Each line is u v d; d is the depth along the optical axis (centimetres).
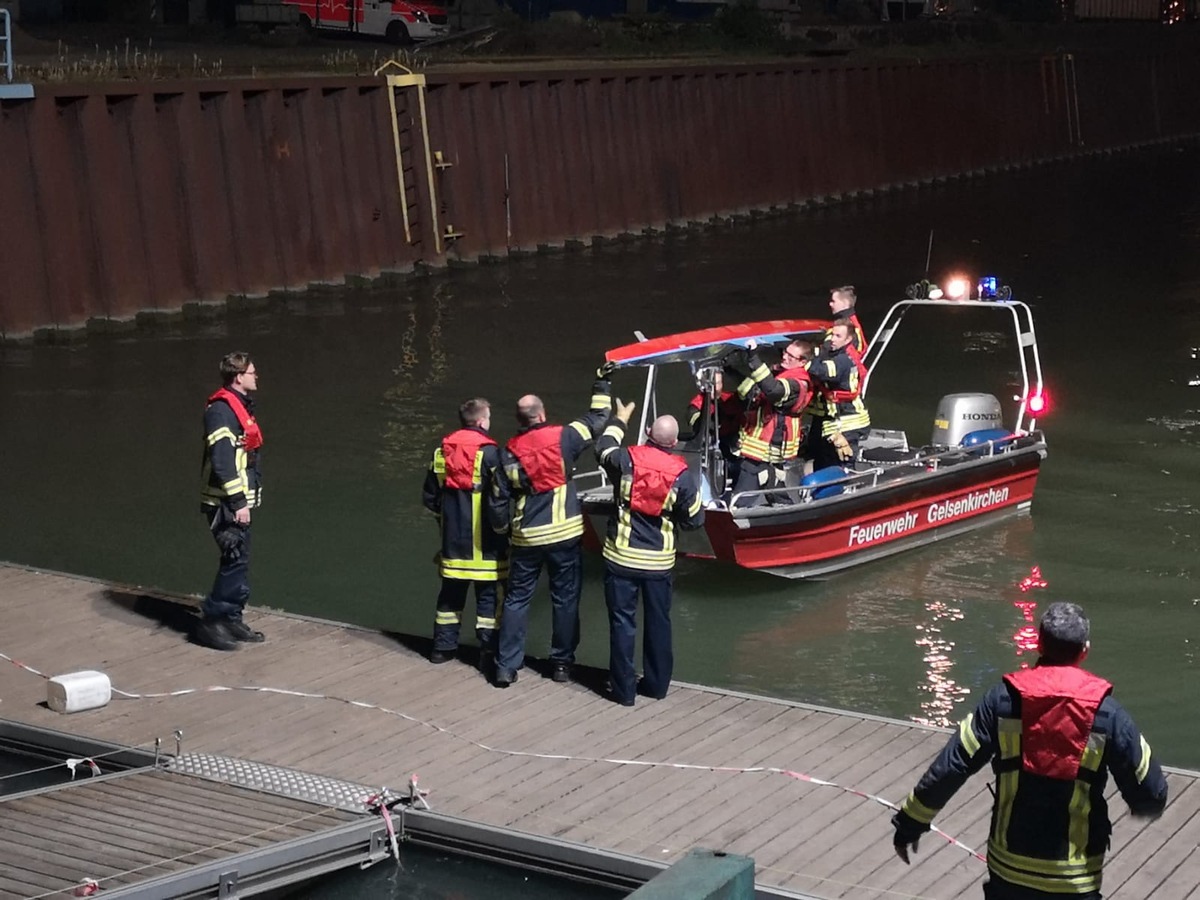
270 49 3150
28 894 568
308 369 1836
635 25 3831
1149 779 409
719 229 3156
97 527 1248
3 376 1767
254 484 845
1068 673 413
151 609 914
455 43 3450
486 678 806
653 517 754
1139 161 4722
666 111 3025
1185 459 1474
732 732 735
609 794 664
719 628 1020
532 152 2677
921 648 988
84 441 1510
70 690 751
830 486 1088
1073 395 1761
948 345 2077
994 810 428
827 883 580
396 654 842
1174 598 1085
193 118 2092
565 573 786
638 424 1591
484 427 806
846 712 762
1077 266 2823
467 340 2020
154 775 686
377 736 729
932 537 1191
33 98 1894
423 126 2438
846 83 3616
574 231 2786
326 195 2302
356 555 1173
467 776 684
